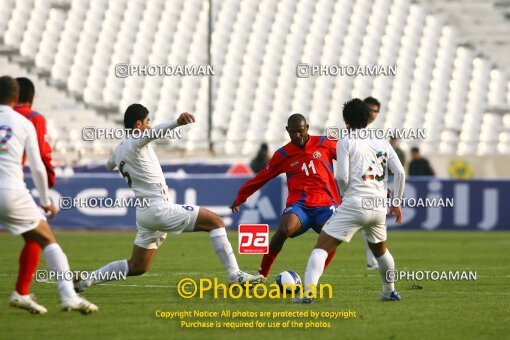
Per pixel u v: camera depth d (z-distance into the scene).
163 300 27.72
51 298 27.80
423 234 66.00
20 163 22.83
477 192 69.06
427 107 103.12
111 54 101.69
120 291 30.17
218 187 67.44
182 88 99.88
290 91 102.19
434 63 107.31
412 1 112.25
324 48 107.00
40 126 27.03
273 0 109.38
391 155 25.86
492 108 103.31
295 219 30.36
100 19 104.06
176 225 27.06
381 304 26.98
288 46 106.38
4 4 103.44
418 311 25.47
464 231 68.94
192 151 82.31
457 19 111.56
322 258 26.20
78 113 95.94
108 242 55.84
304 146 31.20
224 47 104.75
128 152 26.61
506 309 26.03
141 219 27.00
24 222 22.81
